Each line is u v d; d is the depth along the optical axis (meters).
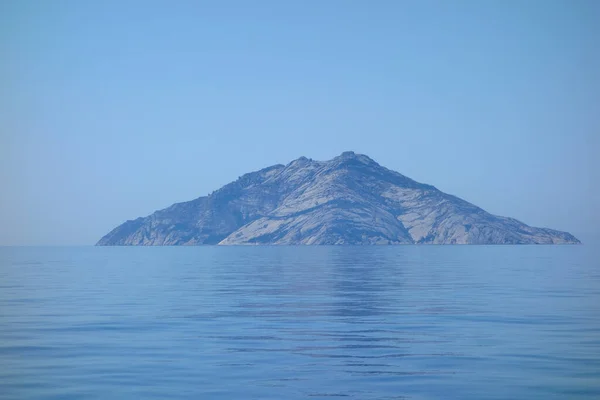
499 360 29.81
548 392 24.08
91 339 36.25
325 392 24.23
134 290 72.94
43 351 32.50
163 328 40.62
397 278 95.94
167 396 23.72
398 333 38.09
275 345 34.12
